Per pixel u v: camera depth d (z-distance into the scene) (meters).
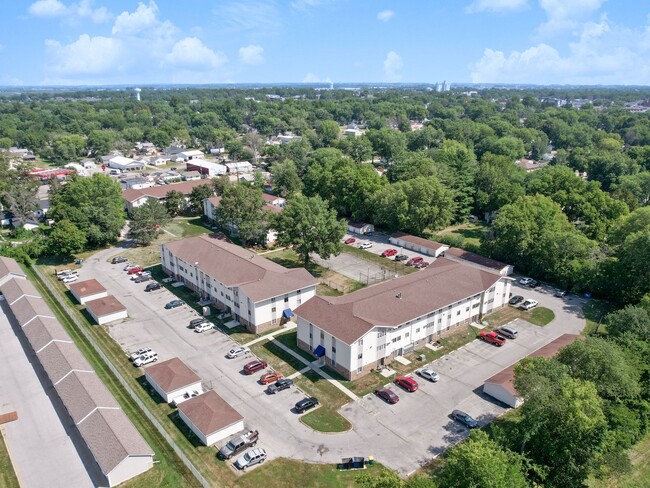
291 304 74.94
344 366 60.16
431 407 55.12
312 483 43.88
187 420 51.06
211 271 78.50
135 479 44.03
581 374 48.94
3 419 51.59
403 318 63.66
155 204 114.25
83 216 104.25
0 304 80.25
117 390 57.19
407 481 41.94
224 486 43.41
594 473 44.84
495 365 63.72
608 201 107.69
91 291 80.94
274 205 134.50
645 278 78.94
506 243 96.12
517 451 45.22
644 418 49.97
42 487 43.25
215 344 68.12
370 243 111.56
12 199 120.88
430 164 132.62
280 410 54.28
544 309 80.44
